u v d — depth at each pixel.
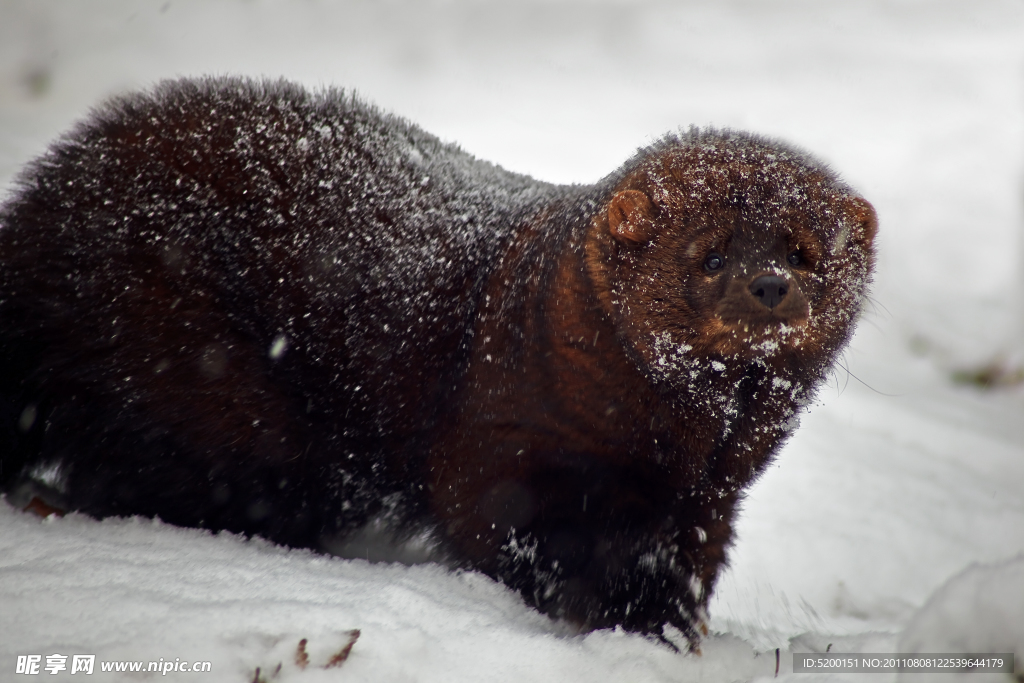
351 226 10.22
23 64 34.38
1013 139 28.14
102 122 10.60
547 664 7.90
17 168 21.50
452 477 9.78
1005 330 22.52
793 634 10.64
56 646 6.58
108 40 37.84
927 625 7.51
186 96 10.89
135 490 9.97
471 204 10.84
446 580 9.58
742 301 8.45
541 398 9.16
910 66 40.84
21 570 7.78
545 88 39.75
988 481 16.55
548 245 9.65
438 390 10.05
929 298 23.78
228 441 9.93
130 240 9.76
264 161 10.27
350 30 45.00
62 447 9.90
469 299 10.21
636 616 9.41
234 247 10.00
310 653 6.89
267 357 10.03
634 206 8.87
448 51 43.81
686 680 8.59
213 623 7.14
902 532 13.88
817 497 15.05
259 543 10.13
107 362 9.65
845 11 49.03
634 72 41.81
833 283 9.11
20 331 9.64
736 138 9.88
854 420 19.34
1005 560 7.72
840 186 9.42
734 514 10.11
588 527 9.38
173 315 9.73
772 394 9.47
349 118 11.00
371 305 10.11
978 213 24.70
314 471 10.27
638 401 9.08
